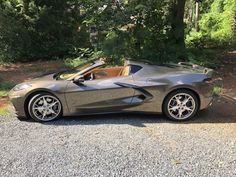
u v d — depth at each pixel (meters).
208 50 15.38
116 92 6.90
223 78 10.85
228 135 6.08
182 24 13.02
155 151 5.39
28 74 12.56
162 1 12.00
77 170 4.78
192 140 5.84
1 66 14.62
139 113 7.07
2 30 15.11
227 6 25.84
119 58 11.19
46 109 6.89
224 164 4.94
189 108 6.92
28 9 15.56
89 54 13.51
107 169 4.80
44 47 15.92
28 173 4.70
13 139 5.96
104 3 11.55
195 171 4.72
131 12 11.51
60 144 5.71
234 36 20.12
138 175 4.62
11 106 8.05
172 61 11.99
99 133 6.21
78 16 16.50
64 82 6.94
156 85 6.86
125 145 5.64
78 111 6.98
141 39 11.96
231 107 7.82
